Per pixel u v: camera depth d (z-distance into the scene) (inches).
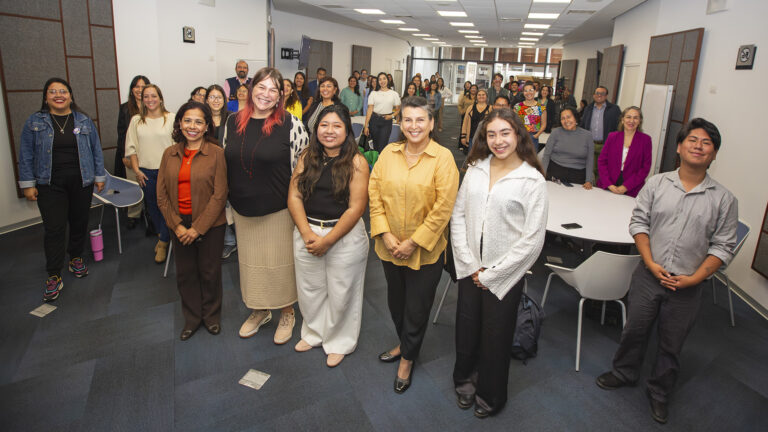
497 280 73.9
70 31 182.5
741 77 158.1
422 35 598.9
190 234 98.0
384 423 80.7
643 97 220.4
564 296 132.6
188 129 94.7
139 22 215.3
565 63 594.9
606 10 304.0
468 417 83.0
